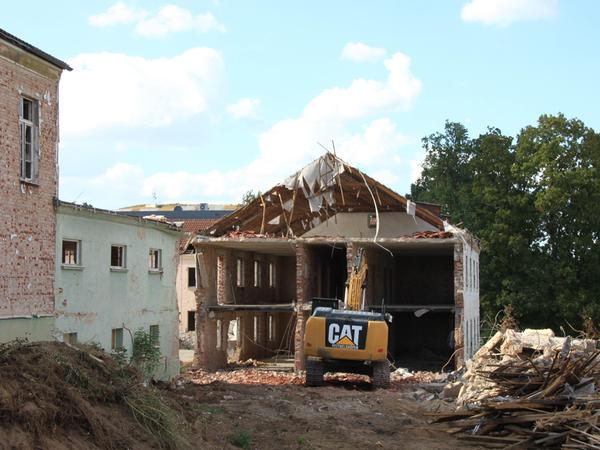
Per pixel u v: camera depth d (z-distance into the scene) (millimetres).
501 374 17938
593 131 49719
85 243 19531
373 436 16266
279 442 15016
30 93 17031
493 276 49812
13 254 16281
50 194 17828
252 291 36938
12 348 11977
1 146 15891
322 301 27344
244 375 29000
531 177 49812
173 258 25297
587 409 14750
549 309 47875
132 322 22109
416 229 33281
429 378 28422
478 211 51594
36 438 10203
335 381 26922
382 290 37031
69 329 18594
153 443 11922
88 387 12094
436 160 61750
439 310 30656
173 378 24609
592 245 48344
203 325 31266
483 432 15797
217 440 13969
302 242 31078
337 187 32656
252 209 32781
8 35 15680
